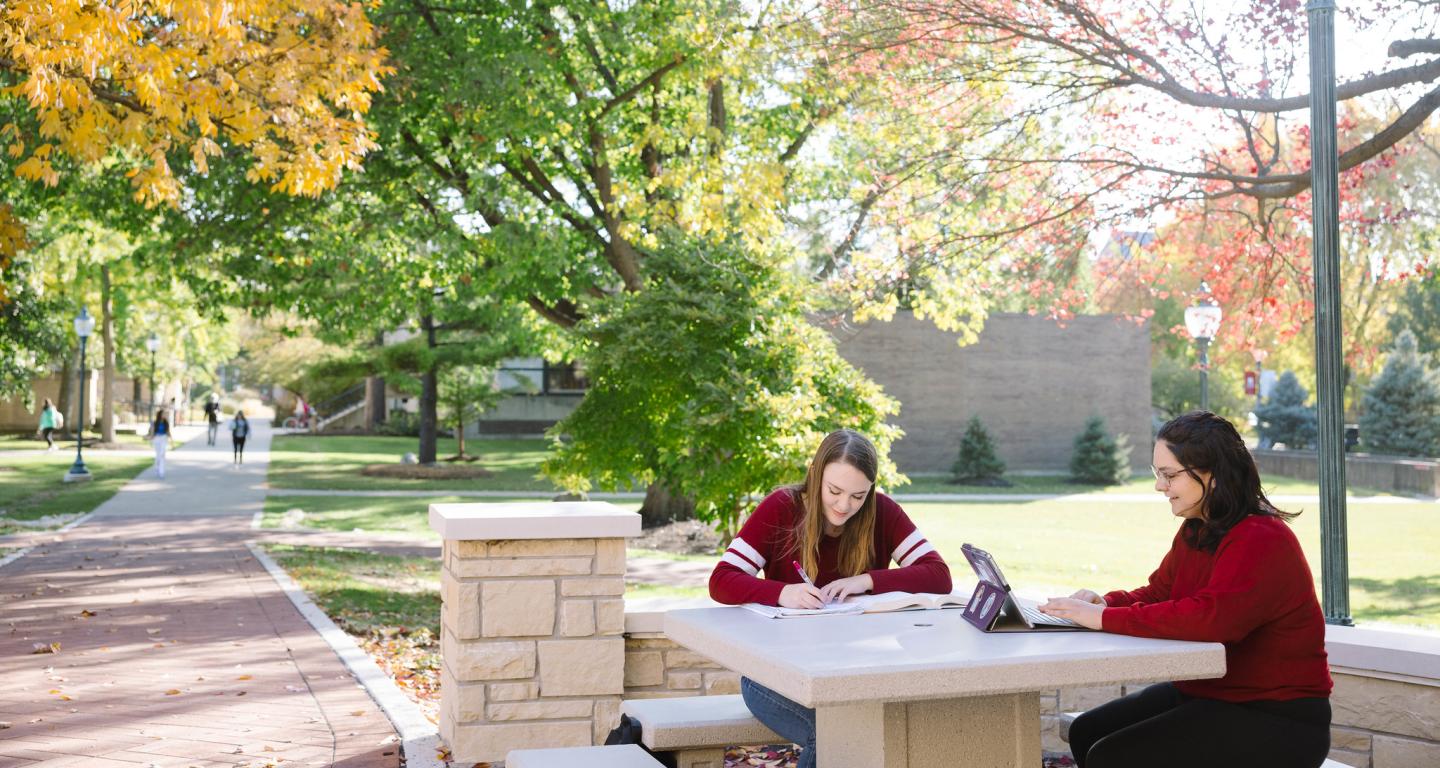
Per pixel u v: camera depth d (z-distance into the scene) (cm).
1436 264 1191
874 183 1195
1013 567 1656
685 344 1252
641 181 1723
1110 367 3891
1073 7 941
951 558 1770
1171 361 5050
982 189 1120
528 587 552
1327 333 491
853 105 1241
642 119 1828
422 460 3459
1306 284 1175
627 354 1295
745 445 1181
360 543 1806
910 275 1188
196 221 1711
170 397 7256
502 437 4909
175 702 662
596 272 1906
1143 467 3884
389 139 1527
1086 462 3503
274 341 4412
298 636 903
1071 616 342
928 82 1071
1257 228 1176
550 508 591
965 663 293
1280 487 3359
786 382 1236
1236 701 340
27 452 3691
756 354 1263
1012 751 336
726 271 1301
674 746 421
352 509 2339
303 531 1945
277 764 530
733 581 407
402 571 1449
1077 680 303
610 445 1352
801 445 1170
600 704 558
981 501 2830
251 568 1382
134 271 3881
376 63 1010
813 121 1706
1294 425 4606
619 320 1318
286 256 1791
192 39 925
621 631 562
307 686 711
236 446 3462
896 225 1205
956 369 3803
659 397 1311
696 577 1495
